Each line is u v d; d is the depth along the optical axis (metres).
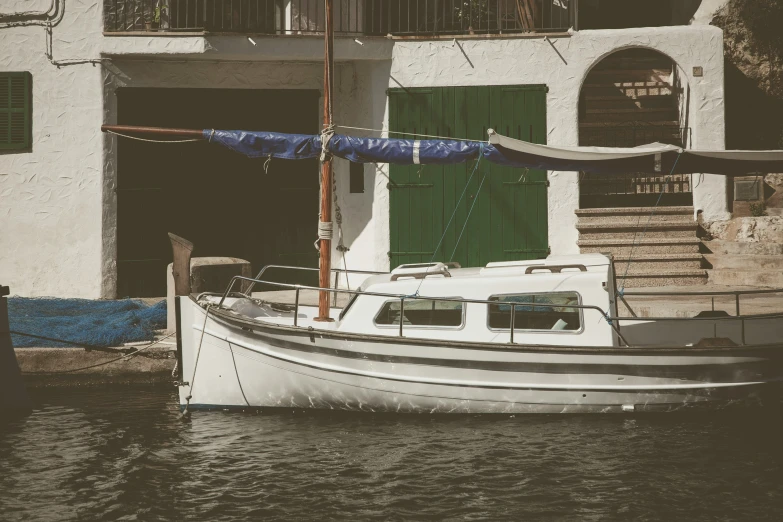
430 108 20.19
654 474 10.79
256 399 13.47
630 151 13.09
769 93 22.50
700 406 12.94
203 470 11.06
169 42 19.09
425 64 20.14
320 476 10.84
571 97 20.11
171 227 20.03
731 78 22.70
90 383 15.35
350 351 13.04
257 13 20.03
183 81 19.92
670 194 21.31
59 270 19.45
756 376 12.81
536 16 21.39
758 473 10.77
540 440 12.04
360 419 13.13
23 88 19.22
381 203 20.34
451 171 20.17
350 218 21.00
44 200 19.39
